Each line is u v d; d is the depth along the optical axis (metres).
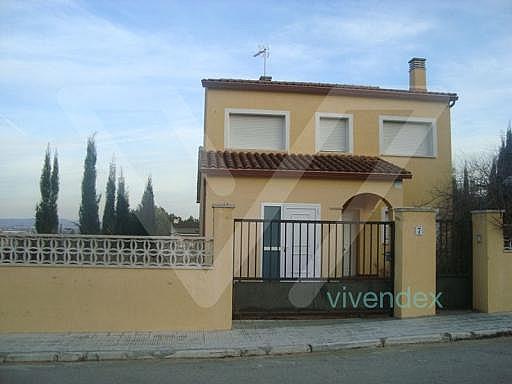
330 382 6.23
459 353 7.75
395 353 7.83
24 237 8.66
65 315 8.66
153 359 7.51
